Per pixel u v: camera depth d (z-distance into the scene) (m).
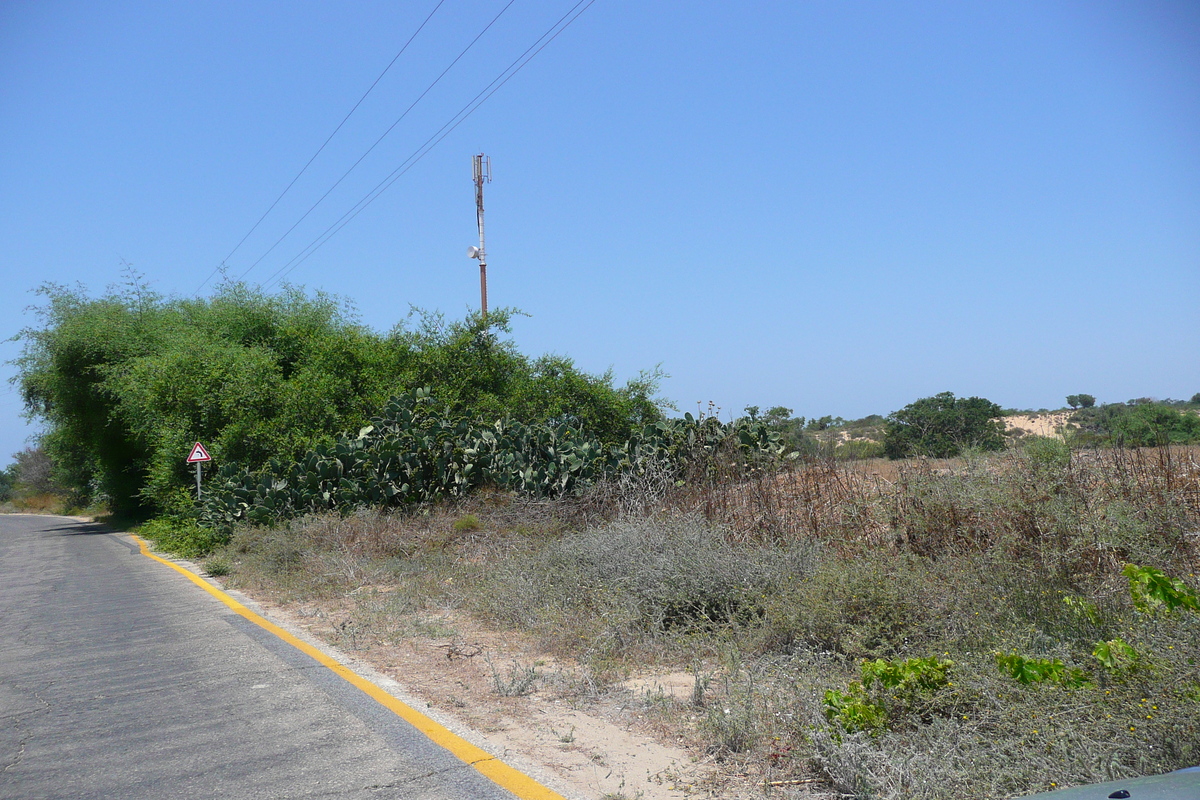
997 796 3.45
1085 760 3.49
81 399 30.11
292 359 26.48
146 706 5.90
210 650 7.69
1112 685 4.15
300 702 5.88
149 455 29.31
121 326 28.98
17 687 6.58
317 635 8.25
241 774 4.51
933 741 4.02
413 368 20.86
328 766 4.60
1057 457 7.59
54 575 15.02
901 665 4.61
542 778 4.34
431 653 7.29
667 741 4.80
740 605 7.01
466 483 14.62
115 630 8.93
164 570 14.76
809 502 9.32
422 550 12.30
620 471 13.07
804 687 5.03
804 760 4.29
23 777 4.57
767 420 14.00
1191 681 3.93
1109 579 6.05
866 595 5.89
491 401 20.12
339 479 15.38
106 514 41.75
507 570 9.59
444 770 4.50
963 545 7.36
